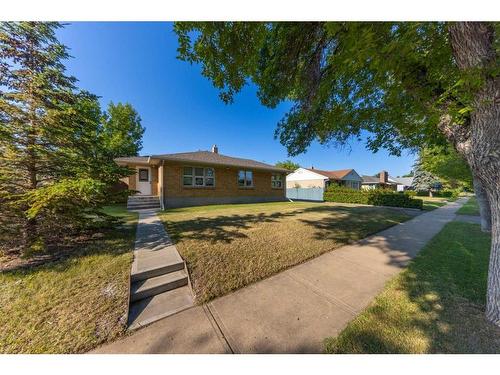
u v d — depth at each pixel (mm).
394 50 2080
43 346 1867
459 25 2008
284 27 3611
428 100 2576
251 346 1969
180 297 2744
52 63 3992
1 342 1879
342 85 4172
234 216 7938
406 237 5766
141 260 3457
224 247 4270
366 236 5773
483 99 2000
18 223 3539
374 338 2039
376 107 4191
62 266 3168
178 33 3221
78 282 2766
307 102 4707
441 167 10055
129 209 9977
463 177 9430
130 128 21422
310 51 4004
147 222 6520
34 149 3602
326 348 1943
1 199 3307
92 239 4551
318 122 5332
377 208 12508
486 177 2189
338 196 17891
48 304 2346
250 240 4809
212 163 12359
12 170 3580
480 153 2131
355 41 2191
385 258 4176
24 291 2551
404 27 2117
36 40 3744
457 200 22062
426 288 2977
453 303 2596
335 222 7348
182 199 11773
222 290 2867
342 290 2951
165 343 1982
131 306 2514
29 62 3762
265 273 3396
